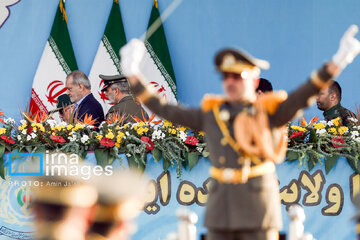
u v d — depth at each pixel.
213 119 9.59
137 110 23.22
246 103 9.49
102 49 28.28
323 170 18.33
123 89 23.77
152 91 9.80
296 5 28.59
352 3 28.52
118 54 28.16
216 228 9.47
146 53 27.94
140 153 18.55
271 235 9.46
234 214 9.34
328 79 8.64
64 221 5.01
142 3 28.92
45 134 18.86
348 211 18.22
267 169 9.52
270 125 9.27
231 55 9.35
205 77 28.58
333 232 18.19
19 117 28.05
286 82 28.52
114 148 18.42
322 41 28.52
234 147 9.39
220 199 9.50
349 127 19.05
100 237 5.05
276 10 28.62
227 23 28.73
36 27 28.67
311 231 18.20
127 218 5.09
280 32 28.61
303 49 28.53
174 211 18.45
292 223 13.04
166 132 18.70
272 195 9.48
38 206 5.06
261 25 28.64
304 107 8.94
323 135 18.34
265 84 19.91
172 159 18.47
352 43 8.41
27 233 18.20
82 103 24.59
